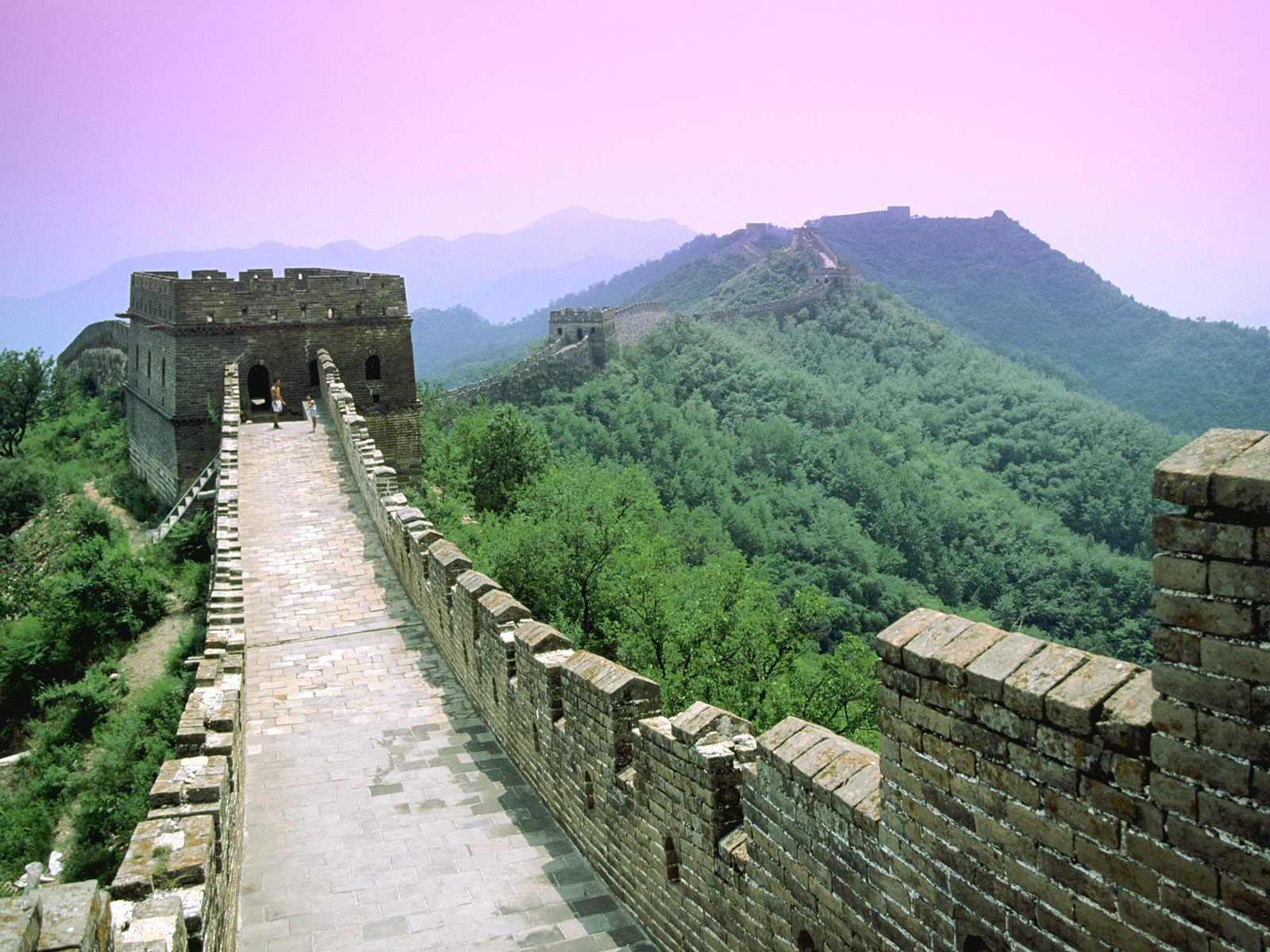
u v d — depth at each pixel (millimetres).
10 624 32562
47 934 5000
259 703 17031
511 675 14664
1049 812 5211
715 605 22375
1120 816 4844
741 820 8758
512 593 24953
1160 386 164750
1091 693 4977
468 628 16641
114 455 52375
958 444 114875
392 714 16562
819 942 7207
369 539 24609
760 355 127938
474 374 141000
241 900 11273
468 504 36906
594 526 25250
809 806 7180
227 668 15156
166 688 23312
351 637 19688
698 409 109750
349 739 15695
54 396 62375
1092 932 5031
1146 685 4859
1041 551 85750
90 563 32844
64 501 48000
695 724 9055
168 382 40875
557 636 13508
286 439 32969
